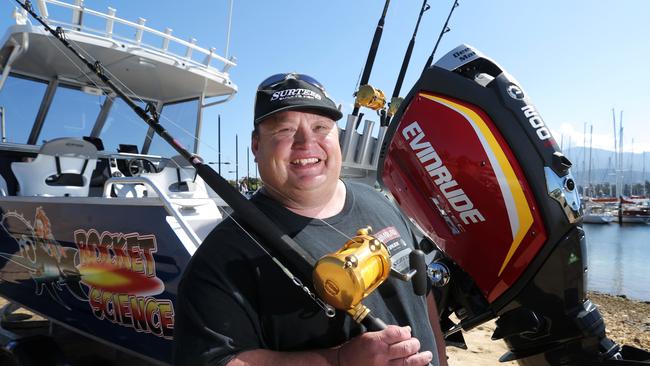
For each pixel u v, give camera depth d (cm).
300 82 137
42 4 349
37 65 425
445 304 182
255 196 151
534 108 159
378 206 161
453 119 165
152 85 479
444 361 168
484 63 171
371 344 110
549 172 152
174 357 117
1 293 360
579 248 153
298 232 137
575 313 155
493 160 157
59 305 306
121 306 260
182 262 225
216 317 115
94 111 475
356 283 108
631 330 592
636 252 2047
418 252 129
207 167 143
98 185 446
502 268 160
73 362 294
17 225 330
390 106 248
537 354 166
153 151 510
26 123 436
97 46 373
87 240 276
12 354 289
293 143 135
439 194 169
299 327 123
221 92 485
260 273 123
